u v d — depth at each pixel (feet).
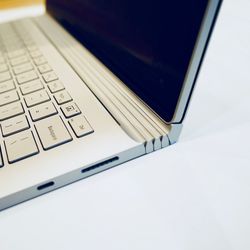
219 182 0.51
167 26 0.50
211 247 0.44
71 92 0.66
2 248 0.46
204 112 0.66
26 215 0.49
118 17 0.65
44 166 0.52
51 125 0.58
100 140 0.55
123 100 0.61
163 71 0.53
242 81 0.76
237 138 0.59
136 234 0.46
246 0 1.43
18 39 1.04
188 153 0.57
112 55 0.69
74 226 0.47
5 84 0.73
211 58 0.89
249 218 0.46
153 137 0.55
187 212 0.48
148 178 0.53
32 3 1.70
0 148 0.55
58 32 1.03
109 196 0.51
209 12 0.43
